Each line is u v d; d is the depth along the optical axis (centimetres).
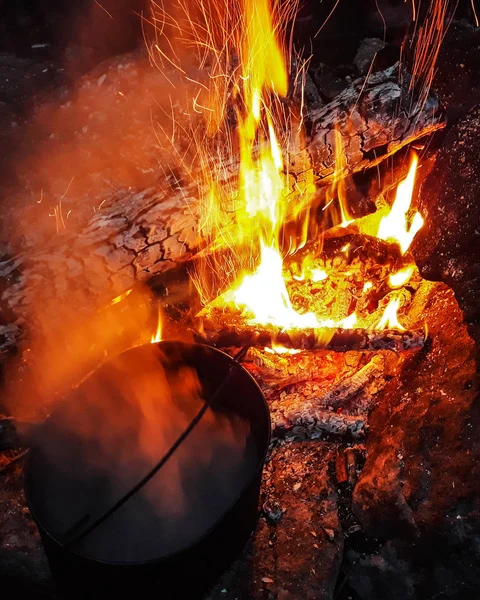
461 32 259
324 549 169
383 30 274
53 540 132
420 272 196
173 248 193
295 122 200
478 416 156
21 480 183
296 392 203
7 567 167
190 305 206
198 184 195
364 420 190
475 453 153
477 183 185
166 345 165
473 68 239
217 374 167
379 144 200
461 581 152
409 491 162
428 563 157
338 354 208
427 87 205
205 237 197
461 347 171
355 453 188
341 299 220
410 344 189
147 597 145
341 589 167
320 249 227
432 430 164
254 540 173
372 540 171
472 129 194
